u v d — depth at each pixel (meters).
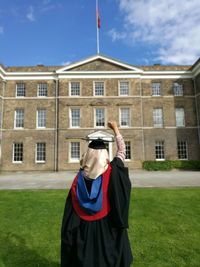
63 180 18.06
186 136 29.86
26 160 28.81
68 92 30.00
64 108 29.69
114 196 2.46
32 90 30.30
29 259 4.55
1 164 28.66
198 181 16.03
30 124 29.58
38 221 6.86
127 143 29.36
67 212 2.62
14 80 30.55
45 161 28.78
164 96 30.58
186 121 30.16
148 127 29.86
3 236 5.75
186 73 30.95
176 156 29.42
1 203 8.93
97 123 29.69
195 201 8.95
